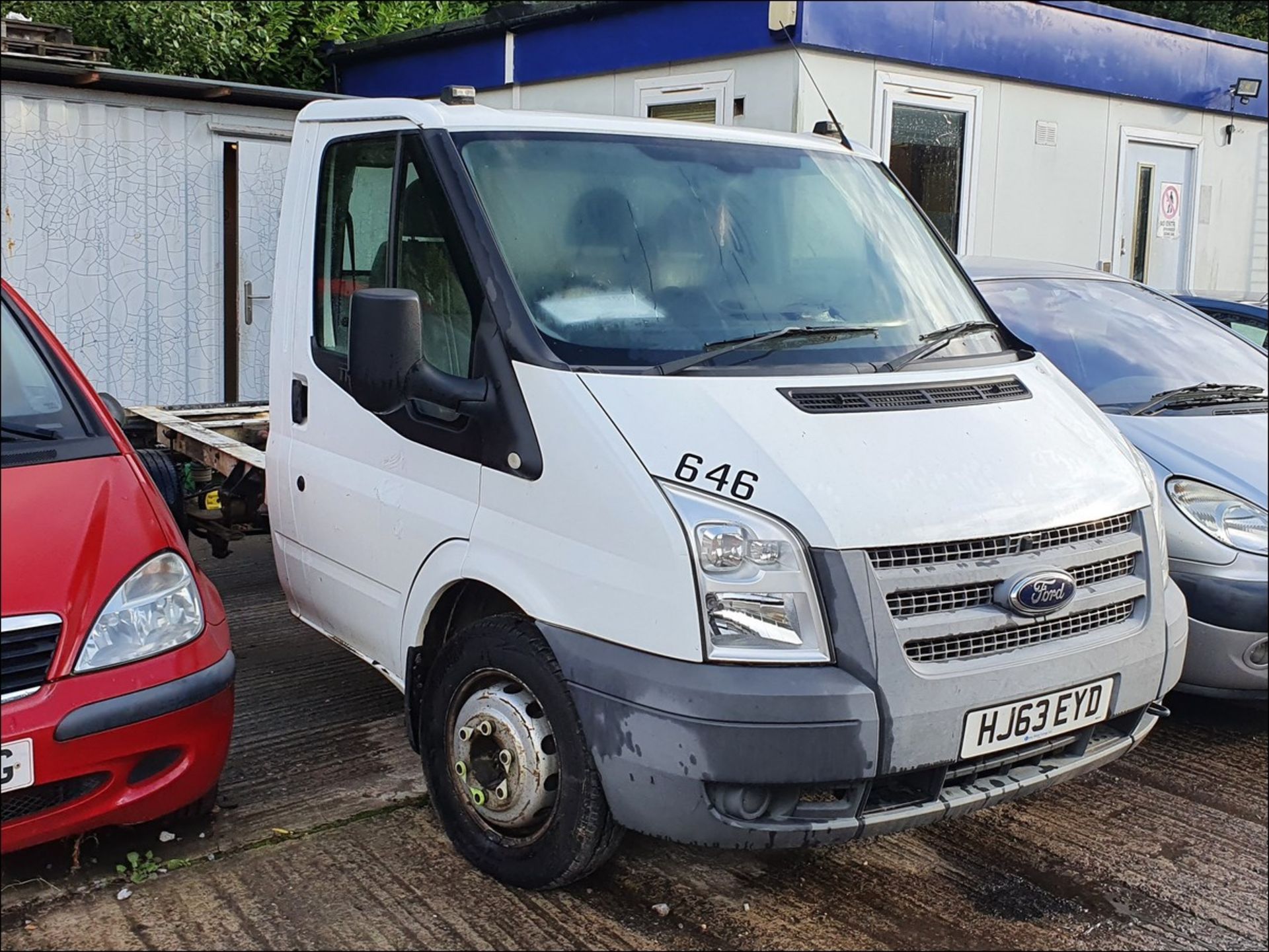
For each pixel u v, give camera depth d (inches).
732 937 131.2
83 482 138.6
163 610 133.1
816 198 164.9
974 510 123.1
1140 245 468.8
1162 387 207.0
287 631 227.9
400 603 149.6
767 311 146.0
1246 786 173.3
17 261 341.4
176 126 362.0
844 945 130.6
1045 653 125.5
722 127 170.9
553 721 127.5
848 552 115.9
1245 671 171.6
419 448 145.7
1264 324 278.2
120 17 463.2
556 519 126.4
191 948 124.6
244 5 498.9
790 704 112.8
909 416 131.3
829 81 347.9
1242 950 132.3
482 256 137.9
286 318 175.8
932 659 120.0
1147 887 144.7
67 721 121.8
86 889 134.7
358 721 184.7
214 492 221.6
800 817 117.2
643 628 117.8
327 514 163.8
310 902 133.6
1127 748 136.6
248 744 174.9
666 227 149.3
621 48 382.6
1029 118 411.5
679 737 114.0
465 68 438.9
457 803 141.1
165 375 370.6
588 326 135.7
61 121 342.3
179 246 367.9
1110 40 427.8
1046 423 141.1
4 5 439.8
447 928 130.0
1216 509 173.5
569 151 151.6
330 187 168.2
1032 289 231.8
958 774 121.9
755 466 119.2
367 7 531.2
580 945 128.2
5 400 145.2
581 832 126.1
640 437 122.3
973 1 380.5
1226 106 478.6
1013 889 143.7
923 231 175.3
